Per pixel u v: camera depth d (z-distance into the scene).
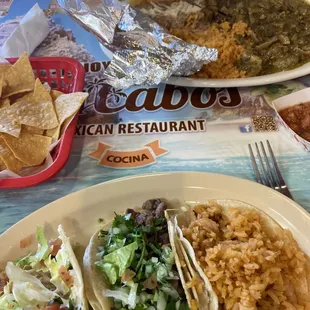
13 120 0.37
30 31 0.47
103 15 0.42
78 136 0.38
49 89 0.42
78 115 0.40
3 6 0.55
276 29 0.46
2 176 0.34
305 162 0.35
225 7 0.49
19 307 0.27
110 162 0.36
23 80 0.41
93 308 0.27
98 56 0.47
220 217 0.32
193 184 0.32
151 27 0.42
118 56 0.41
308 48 0.44
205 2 0.48
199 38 0.45
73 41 0.49
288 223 0.30
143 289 0.28
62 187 0.34
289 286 0.28
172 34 0.45
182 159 0.36
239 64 0.43
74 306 0.27
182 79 0.41
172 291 0.28
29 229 0.31
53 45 0.48
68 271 0.28
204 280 0.28
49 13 0.53
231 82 0.40
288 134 0.37
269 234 0.30
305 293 0.28
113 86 0.40
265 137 0.37
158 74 0.39
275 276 0.28
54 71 0.44
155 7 0.47
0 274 0.29
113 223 0.30
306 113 0.38
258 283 0.27
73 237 0.31
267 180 0.33
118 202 0.32
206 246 0.29
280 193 0.31
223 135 0.38
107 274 0.28
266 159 0.35
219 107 0.40
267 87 0.42
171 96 0.42
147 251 0.30
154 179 0.33
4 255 0.30
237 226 0.30
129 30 0.42
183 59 0.39
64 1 0.43
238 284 0.27
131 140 0.38
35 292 0.28
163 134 0.38
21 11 0.54
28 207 0.33
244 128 0.38
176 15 0.46
